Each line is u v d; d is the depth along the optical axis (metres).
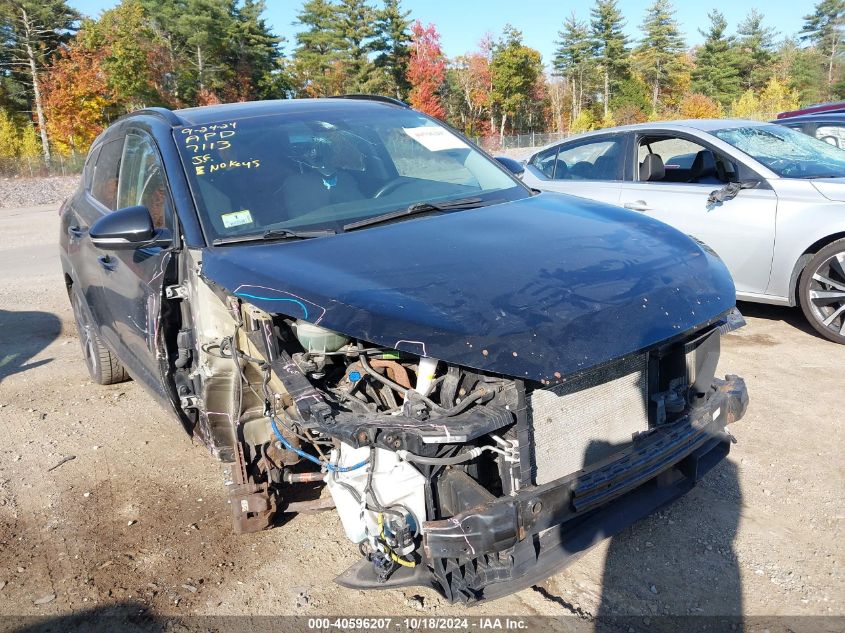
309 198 3.33
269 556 3.16
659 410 2.72
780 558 2.94
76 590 3.01
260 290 2.60
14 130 57.56
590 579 2.88
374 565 2.50
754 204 5.56
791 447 3.84
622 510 2.68
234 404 2.88
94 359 5.30
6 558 3.27
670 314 2.57
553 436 2.46
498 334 2.29
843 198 5.20
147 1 63.06
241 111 3.92
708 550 3.02
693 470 2.88
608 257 2.78
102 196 4.58
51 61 61.62
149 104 56.06
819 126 8.70
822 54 78.50
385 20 69.62
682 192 6.04
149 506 3.65
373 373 2.54
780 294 5.56
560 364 2.27
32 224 18.05
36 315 7.86
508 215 3.25
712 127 6.29
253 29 65.44
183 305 3.14
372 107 4.29
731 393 3.00
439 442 2.22
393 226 3.12
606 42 83.50
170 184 3.28
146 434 4.54
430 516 2.42
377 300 2.41
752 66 84.19
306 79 71.81
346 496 2.54
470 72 80.44
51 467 4.15
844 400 4.38
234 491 3.02
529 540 2.41
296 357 2.58
